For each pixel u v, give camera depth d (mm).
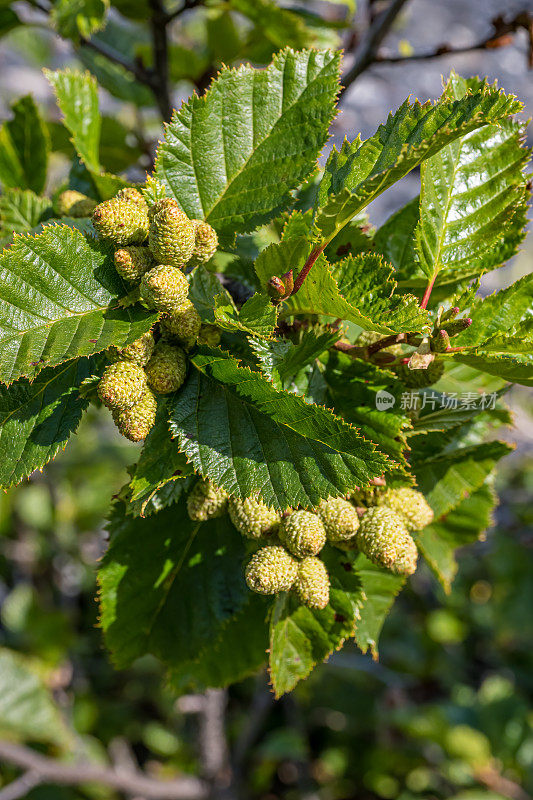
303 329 356
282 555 342
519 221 374
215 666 405
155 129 733
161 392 337
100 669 1060
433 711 930
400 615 1063
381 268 340
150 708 1083
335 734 1040
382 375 356
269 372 342
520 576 1006
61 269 335
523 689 1063
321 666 981
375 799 983
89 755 872
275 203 358
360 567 387
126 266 332
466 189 371
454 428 379
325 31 551
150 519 376
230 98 357
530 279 351
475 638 1132
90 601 1104
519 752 897
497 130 371
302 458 336
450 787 966
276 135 359
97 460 1033
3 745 664
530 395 1028
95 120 426
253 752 966
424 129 333
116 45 575
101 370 351
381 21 512
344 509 345
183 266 341
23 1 485
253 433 339
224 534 380
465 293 356
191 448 337
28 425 346
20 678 792
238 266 387
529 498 994
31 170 440
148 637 387
